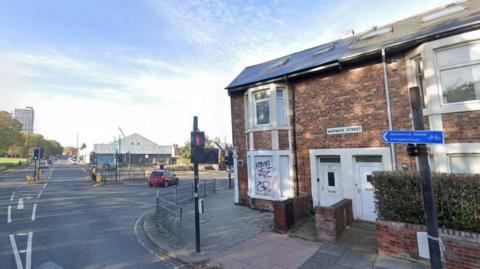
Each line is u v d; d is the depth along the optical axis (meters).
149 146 67.00
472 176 5.21
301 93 11.00
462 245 5.00
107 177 31.45
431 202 3.64
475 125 6.85
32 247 7.18
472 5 8.87
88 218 10.84
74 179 30.81
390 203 6.08
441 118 7.29
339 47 11.72
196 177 6.87
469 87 7.08
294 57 13.98
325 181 10.28
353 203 9.28
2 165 47.66
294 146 11.07
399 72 8.55
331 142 9.97
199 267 5.86
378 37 10.27
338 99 9.90
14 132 49.00
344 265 5.67
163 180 23.72
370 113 9.10
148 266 5.96
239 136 13.00
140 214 11.83
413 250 5.66
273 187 11.16
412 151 3.81
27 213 11.63
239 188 12.91
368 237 7.32
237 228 8.75
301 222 8.88
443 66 7.42
